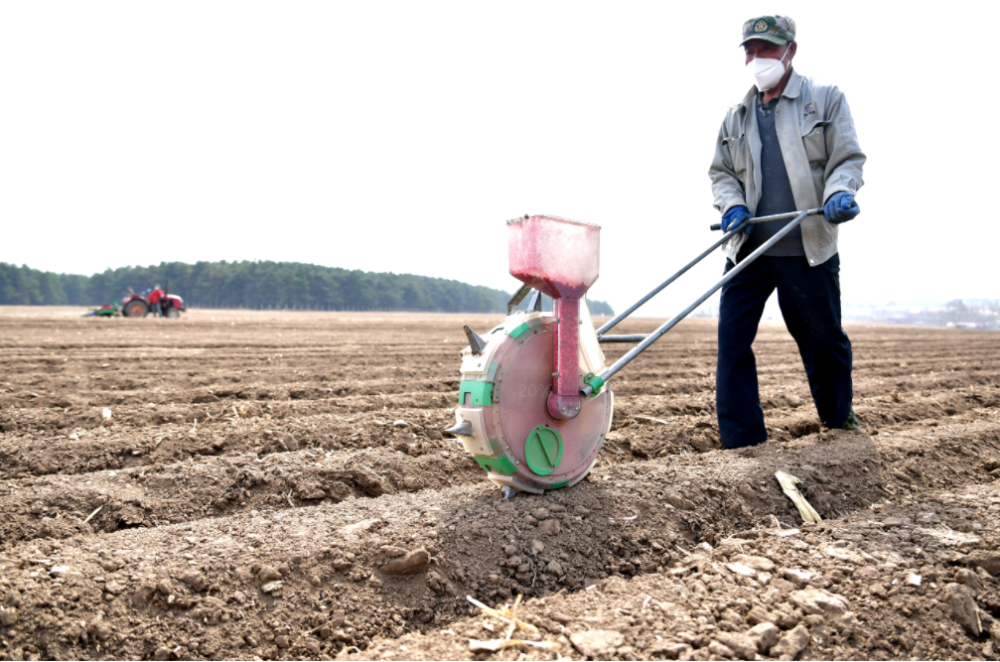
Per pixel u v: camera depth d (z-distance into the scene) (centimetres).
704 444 422
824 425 421
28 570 199
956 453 385
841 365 394
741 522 279
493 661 177
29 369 665
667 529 261
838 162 351
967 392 598
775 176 366
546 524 246
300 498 316
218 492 311
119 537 237
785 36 344
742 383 383
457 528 239
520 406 263
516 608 204
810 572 223
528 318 269
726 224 372
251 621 195
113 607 190
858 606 205
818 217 357
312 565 215
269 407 472
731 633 189
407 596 212
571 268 259
